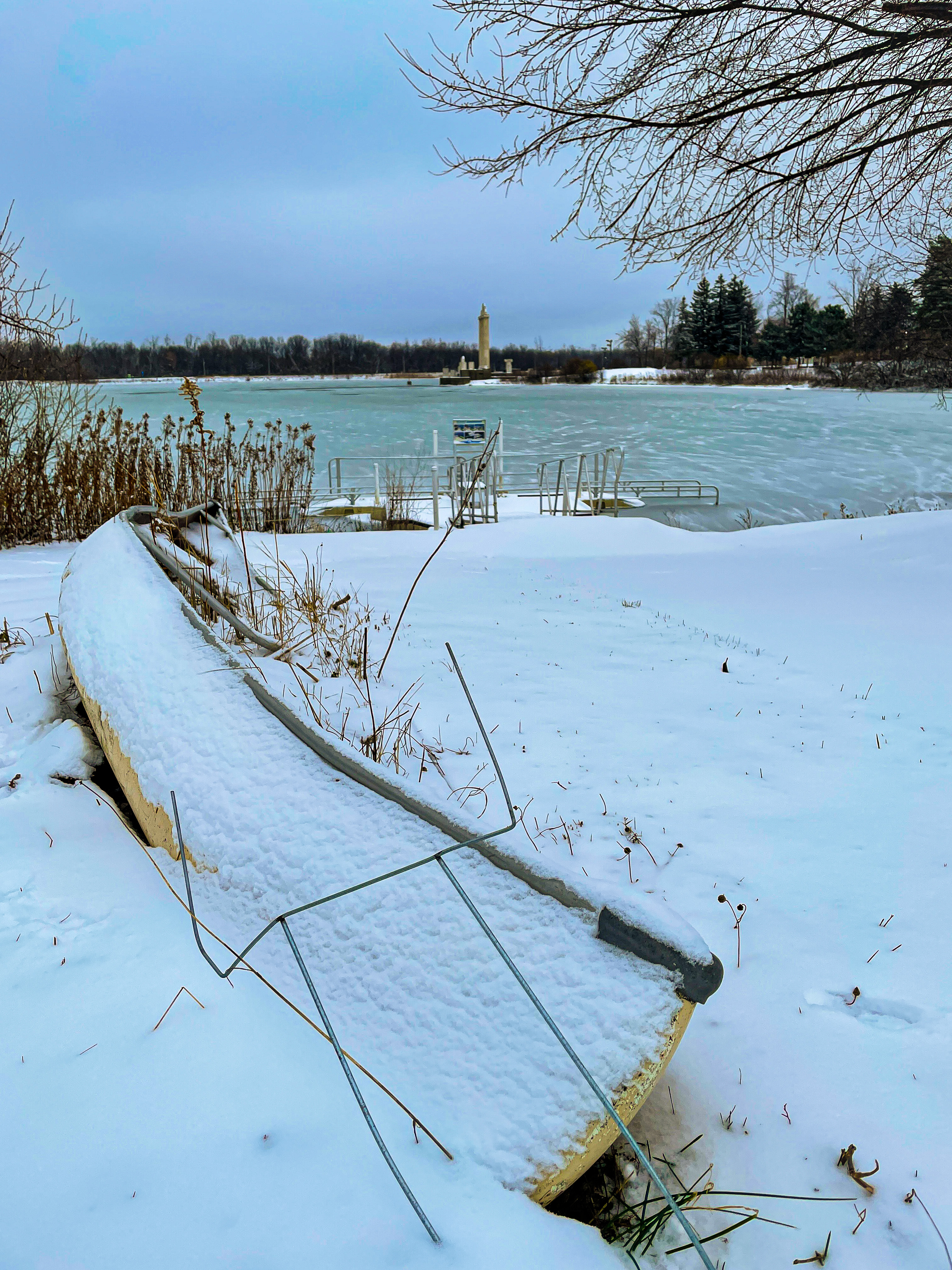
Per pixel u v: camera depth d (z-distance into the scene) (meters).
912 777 3.71
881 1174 1.87
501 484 18.80
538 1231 1.55
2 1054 1.90
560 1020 1.83
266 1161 1.64
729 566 9.13
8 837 2.89
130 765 3.05
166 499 7.85
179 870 2.70
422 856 2.28
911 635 6.15
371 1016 2.00
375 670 4.54
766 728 4.27
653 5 7.62
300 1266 1.43
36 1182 1.58
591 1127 1.68
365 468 22.27
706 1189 1.85
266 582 5.15
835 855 3.12
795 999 2.41
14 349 8.76
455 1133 1.73
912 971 2.49
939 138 8.12
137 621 3.73
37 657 4.32
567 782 3.63
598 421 40.16
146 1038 1.95
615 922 1.91
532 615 6.30
